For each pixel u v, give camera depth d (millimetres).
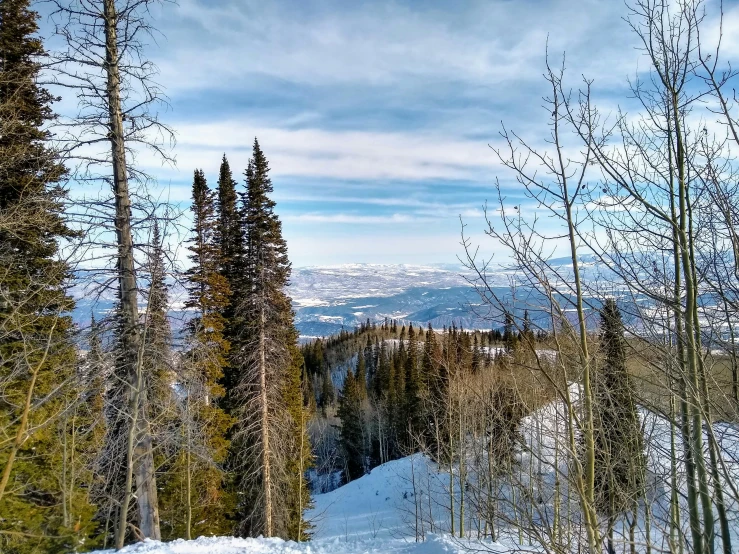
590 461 3732
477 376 16750
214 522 16016
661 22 3947
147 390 8289
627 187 3707
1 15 10344
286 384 18750
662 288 4078
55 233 9336
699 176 3816
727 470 3850
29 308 8227
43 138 10500
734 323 3904
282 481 16453
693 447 3787
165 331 8312
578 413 4094
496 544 9227
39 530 7770
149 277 7754
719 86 3643
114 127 7930
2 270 8367
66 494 8641
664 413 4176
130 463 7621
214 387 15031
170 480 14430
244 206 16578
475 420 13016
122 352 7750
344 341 89375
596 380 4117
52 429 8719
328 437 46750
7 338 8312
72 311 7391
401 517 22516
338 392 65375
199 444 9164
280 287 17047
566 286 3586
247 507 17109
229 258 17688
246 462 16656
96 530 11531
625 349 4293
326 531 23422
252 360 15844
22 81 9156
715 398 4066
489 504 5445
